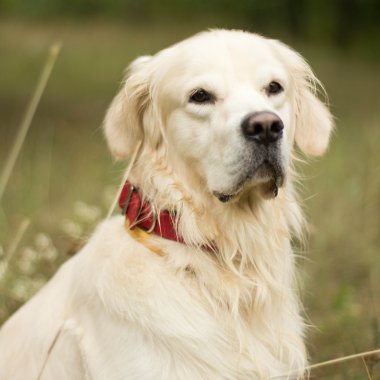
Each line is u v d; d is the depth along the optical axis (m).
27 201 11.16
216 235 5.46
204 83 5.36
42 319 5.75
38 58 29.88
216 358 5.17
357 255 9.48
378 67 34.28
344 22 40.56
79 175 12.91
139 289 5.17
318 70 32.31
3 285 7.73
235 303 5.32
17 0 41.00
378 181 11.31
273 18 42.38
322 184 11.40
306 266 8.85
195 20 41.53
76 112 22.05
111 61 30.27
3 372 5.81
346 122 19.09
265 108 5.16
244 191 5.32
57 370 5.52
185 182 5.49
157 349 5.10
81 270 5.60
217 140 5.26
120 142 5.82
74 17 40.88
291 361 5.56
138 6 42.72
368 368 6.35
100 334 5.29
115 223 5.73
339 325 7.69
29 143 16.12
